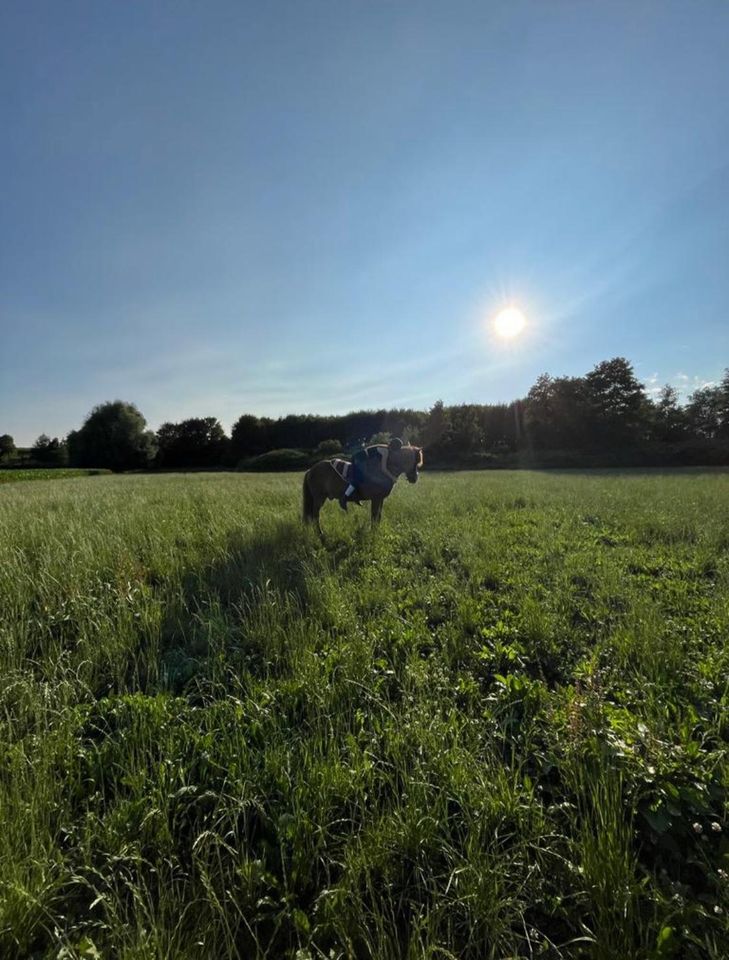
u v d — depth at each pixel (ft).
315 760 7.13
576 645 11.84
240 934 5.17
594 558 19.97
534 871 5.63
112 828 5.98
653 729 7.89
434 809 6.34
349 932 4.96
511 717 8.51
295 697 9.10
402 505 34.06
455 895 5.38
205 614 13.32
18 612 12.78
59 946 4.80
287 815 6.17
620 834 5.84
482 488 50.11
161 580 16.58
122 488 57.72
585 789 6.81
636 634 11.68
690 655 10.98
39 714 8.25
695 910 4.97
